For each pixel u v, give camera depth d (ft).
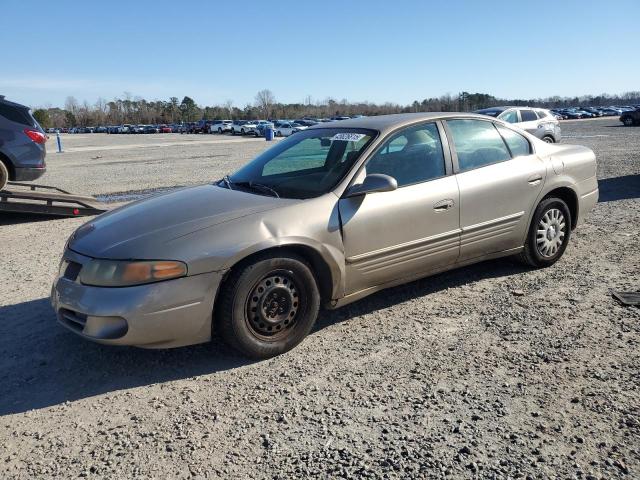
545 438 8.56
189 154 82.48
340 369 11.16
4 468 8.41
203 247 10.91
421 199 13.55
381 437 8.80
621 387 9.96
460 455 8.24
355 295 13.03
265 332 11.65
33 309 15.08
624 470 7.74
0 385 11.04
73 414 9.91
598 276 16.08
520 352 11.55
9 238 24.57
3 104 29.96
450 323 13.23
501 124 16.19
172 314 10.67
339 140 14.29
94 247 11.30
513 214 15.51
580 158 17.53
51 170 61.52
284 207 12.03
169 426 9.39
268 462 8.31
